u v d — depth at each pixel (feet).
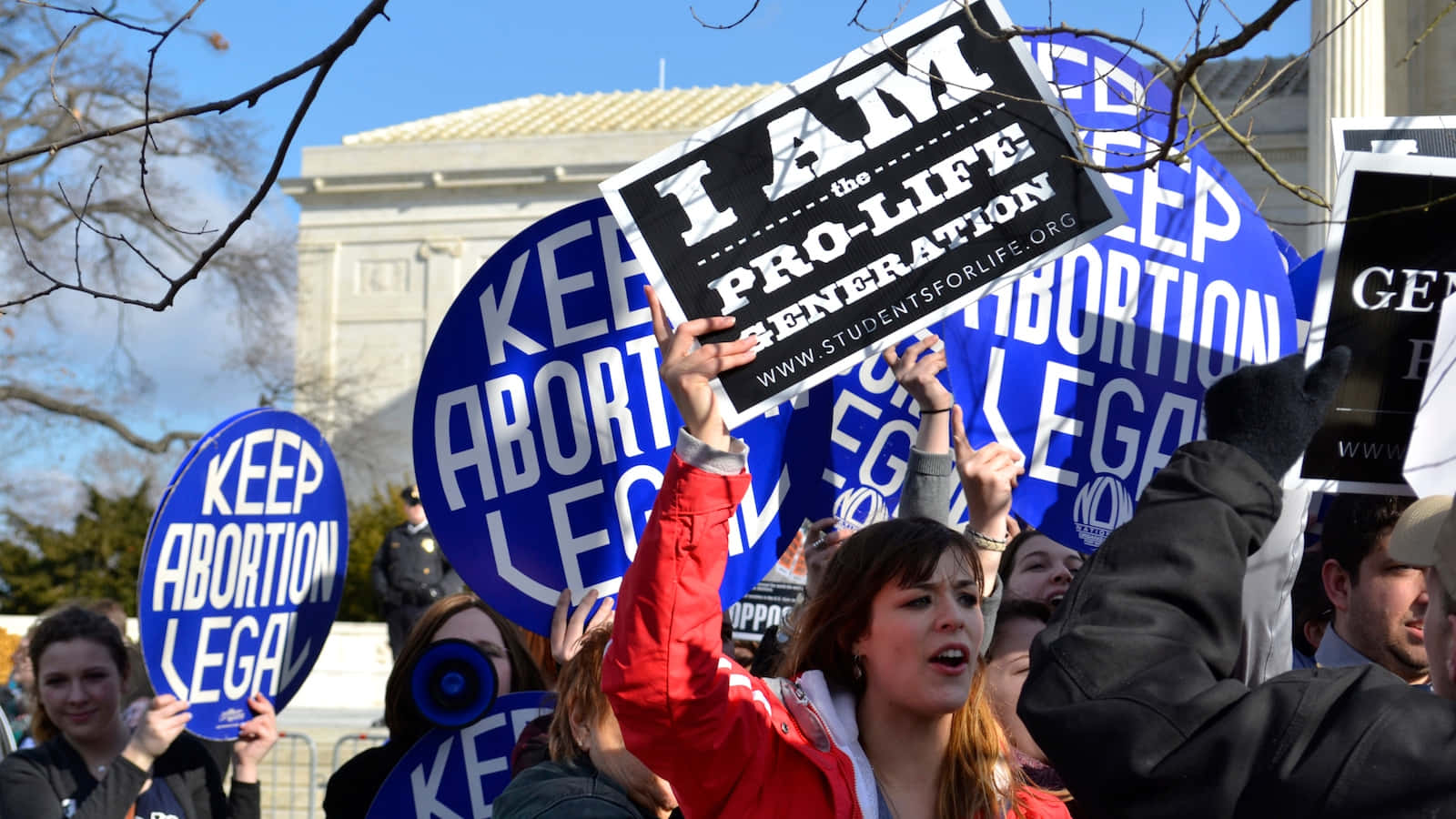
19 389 67.77
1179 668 5.06
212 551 12.07
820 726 7.23
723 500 6.88
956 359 11.14
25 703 20.84
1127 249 11.29
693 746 6.78
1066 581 11.76
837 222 9.48
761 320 9.37
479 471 11.13
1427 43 36.47
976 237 9.49
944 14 9.70
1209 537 5.24
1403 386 9.06
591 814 8.13
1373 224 9.12
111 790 11.16
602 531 11.12
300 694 65.72
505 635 12.16
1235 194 11.50
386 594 45.34
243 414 12.26
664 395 11.20
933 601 7.38
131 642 17.70
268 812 32.30
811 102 9.60
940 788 7.50
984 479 9.87
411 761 11.68
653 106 116.47
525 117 116.47
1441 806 4.62
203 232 11.28
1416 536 6.68
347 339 109.91
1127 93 11.34
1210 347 11.37
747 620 13.44
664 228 9.46
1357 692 4.96
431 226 109.60
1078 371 11.22
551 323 11.28
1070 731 5.08
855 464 11.51
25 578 78.28
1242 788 4.86
